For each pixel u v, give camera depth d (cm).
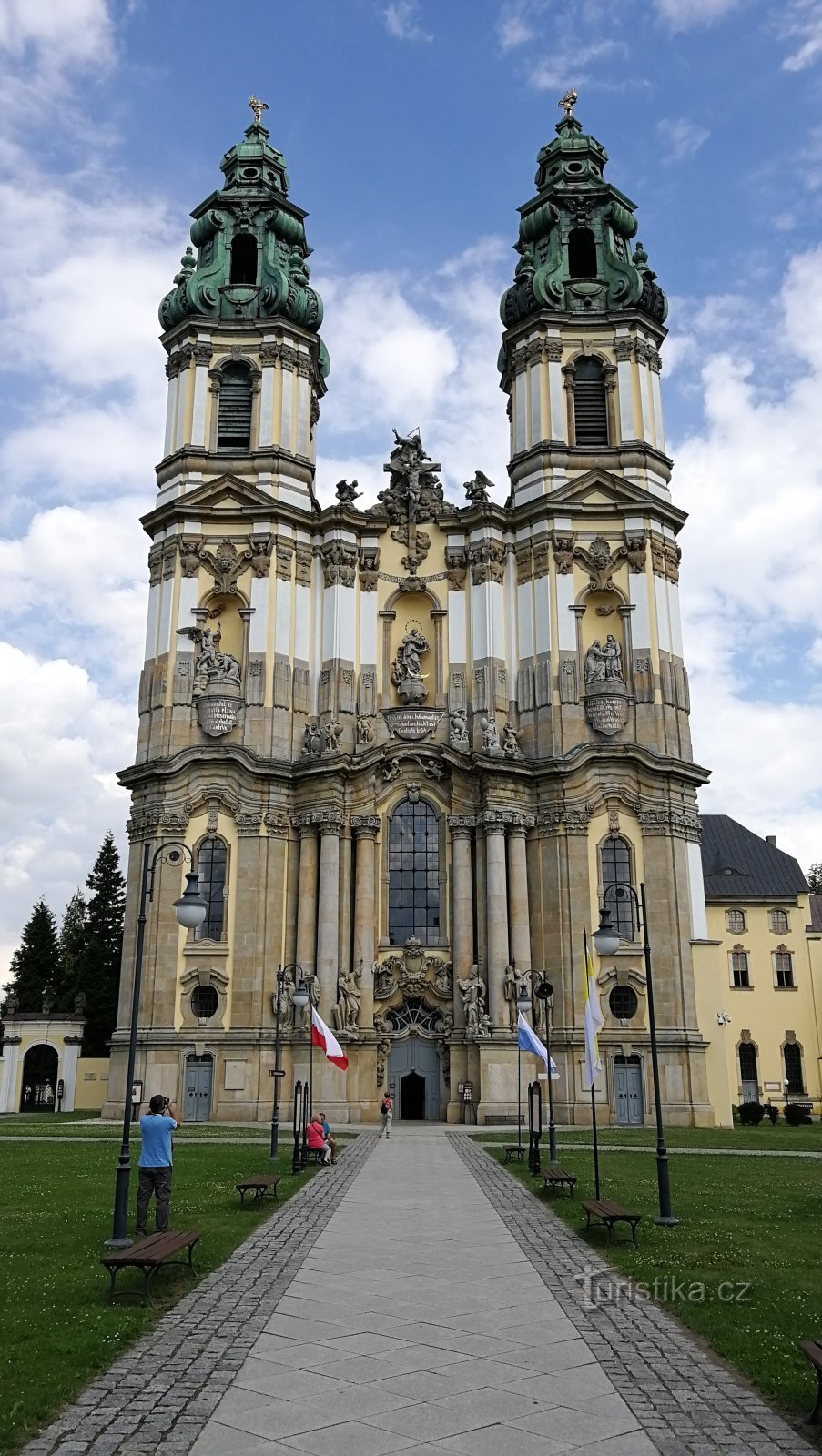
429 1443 1009
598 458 5981
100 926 9338
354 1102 5138
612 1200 2514
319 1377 1193
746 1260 1812
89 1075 6400
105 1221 2208
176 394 6166
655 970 5253
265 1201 2475
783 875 7931
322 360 6681
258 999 5212
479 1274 1711
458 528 5959
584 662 5672
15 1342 1314
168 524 5878
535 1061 5162
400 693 5753
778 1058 7600
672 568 5894
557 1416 1081
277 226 6475
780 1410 1109
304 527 5938
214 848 5425
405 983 5328
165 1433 1037
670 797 5466
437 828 5550
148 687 5675
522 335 6253
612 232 6506
